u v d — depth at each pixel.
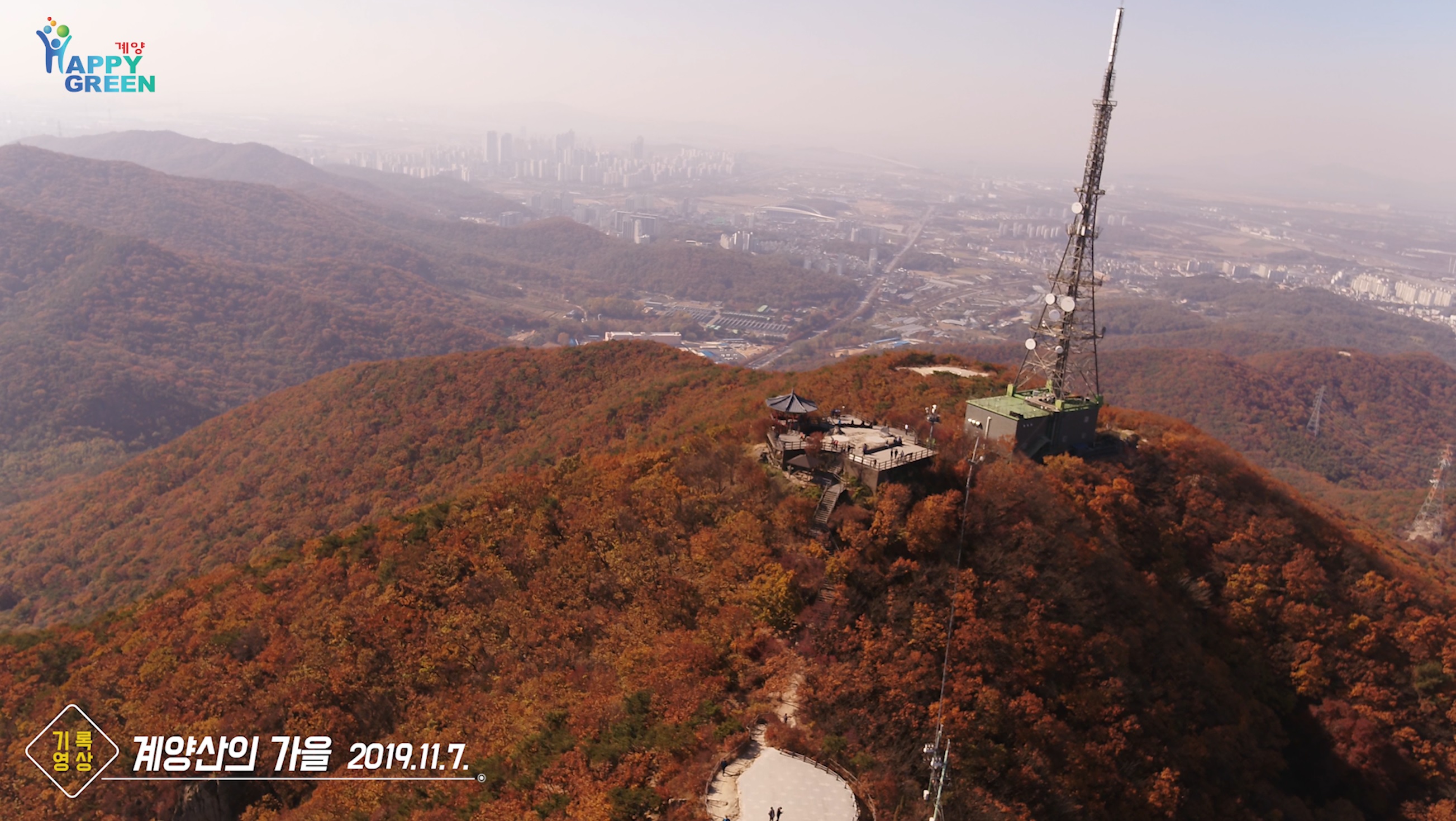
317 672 53.06
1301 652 58.78
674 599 50.94
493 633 53.91
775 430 62.88
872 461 55.75
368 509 109.44
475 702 49.00
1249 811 47.09
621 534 57.47
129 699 54.78
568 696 46.34
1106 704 45.78
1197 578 61.62
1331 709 56.78
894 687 42.66
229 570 70.81
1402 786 54.50
